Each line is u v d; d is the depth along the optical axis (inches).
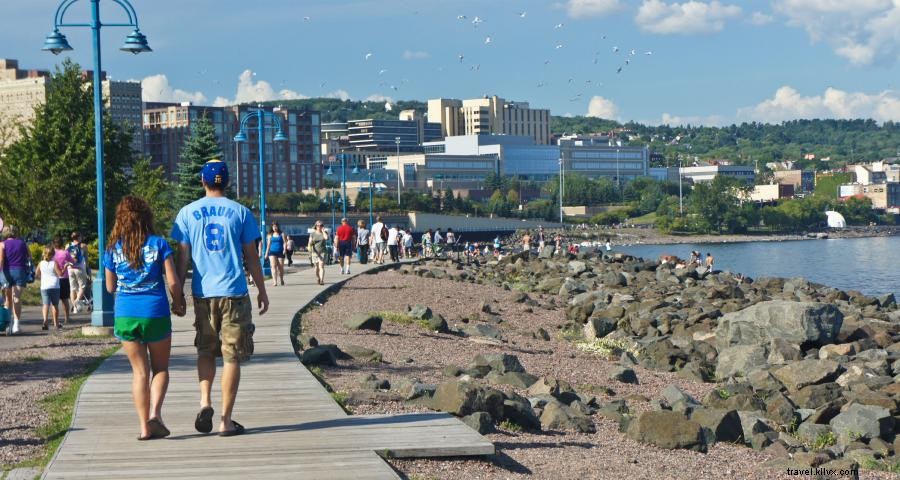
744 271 4165.8
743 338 1096.8
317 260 1499.8
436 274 1916.8
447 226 7628.0
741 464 495.5
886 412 637.9
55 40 899.4
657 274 2242.9
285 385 564.1
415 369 734.5
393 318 1061.1
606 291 1763.0
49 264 949.2
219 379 584.1
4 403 524.4
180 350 727.1
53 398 538.0
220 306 407.2
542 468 440.5
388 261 2364.7
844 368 807.7
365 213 7224.4
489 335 1055.6
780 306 1099.9
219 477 357.7
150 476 358.3
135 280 402.9
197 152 3885.3
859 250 6402.6
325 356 697.0
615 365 906.7
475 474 406.3
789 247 7219.5
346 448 404.8
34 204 2087.8
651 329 1211.2
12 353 744.3
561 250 3147.1
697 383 843.4
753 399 688.4
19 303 914.7
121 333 404.8
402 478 379.9
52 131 2348.7
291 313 1027.3
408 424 455.5
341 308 1185.4
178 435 425.4
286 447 405.7
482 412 517.7
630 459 478.0
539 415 574.9
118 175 2422.5
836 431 635.5
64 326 984.3
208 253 407.8
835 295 1907.0
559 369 845.2
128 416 469.7
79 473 361.7
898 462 563.8
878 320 1477.6
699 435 523.2
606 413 615.5
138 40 908.0
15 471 381.4
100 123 895.1
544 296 1711.4
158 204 2637.8
